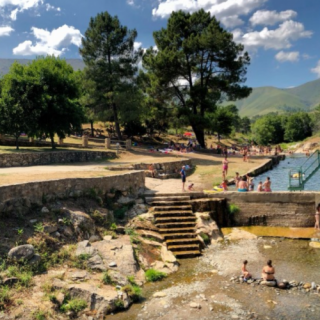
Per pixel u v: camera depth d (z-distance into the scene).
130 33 43.88
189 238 16.22
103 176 17.75
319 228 18.86
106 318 9.97
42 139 43.00
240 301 11.05
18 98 30.02
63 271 11.53
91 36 42.56
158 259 14.12
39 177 17.00
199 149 49.81
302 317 10.09
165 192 20.34
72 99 34.25
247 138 111.81
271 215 19.66
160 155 39.31
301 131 99.25
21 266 10.94
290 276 12.95
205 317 10.07
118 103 42.88
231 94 48.38
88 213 15.44
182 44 45.81
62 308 9.84
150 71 49.72
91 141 47.25
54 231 13.24
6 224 12.41
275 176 31.62
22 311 9.26
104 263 12.50
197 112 51.12
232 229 19.00
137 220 16.92
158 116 49.38
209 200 19.33
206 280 12.64
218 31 44.28
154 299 11.16
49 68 32.09
